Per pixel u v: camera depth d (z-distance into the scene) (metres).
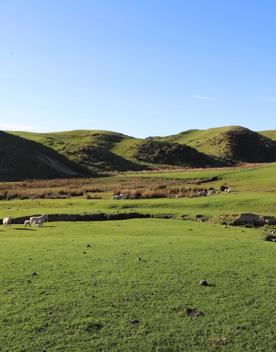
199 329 15.46
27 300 17.75
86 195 66.25
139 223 42.28
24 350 13.95
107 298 18.06
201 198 55.31
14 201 60.06
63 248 27.52
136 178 96.12
